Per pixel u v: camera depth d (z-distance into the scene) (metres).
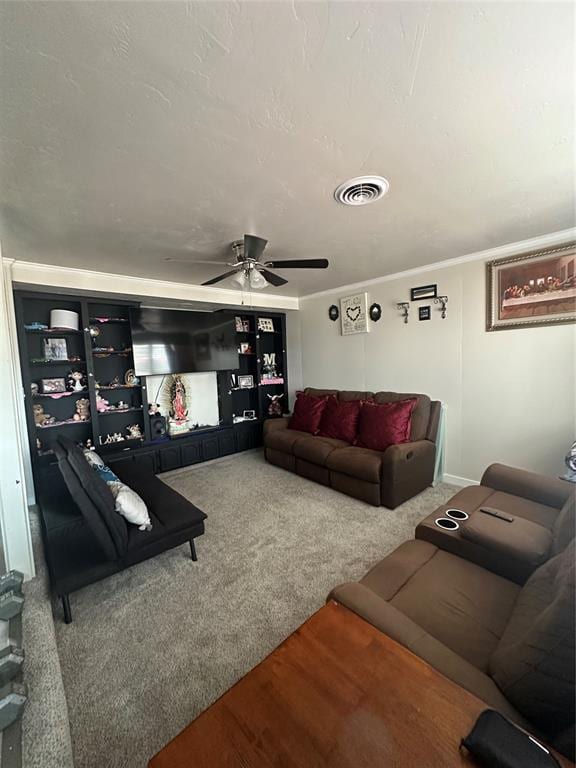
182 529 2.05
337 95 1.12
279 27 0.88
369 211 2.05
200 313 4.05
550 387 2.71
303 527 2.58
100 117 1.17
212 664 1.44
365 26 0.89
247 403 5.02
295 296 4.92
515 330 2.86
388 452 2.84
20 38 0.87
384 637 0.94
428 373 3.50
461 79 1.07
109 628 1.64
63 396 3.27
